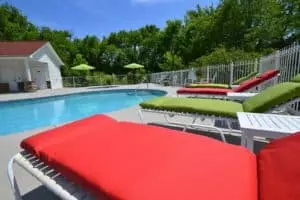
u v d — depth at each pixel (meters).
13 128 7.52
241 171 1.32
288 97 2.88
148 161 1.44
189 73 15.21
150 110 3.84
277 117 2.57
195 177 1.25
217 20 23.98
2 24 25.86
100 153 1.58
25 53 15.42
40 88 17.84
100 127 2.15
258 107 2.95
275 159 1.33
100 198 1.22
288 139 1.45
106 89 15.39
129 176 1.28
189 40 28.00
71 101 12.87
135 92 15.25
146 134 1.92
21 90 15.87
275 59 6.77
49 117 9.12
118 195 1.14
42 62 17.41
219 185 1.18
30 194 2.19
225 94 5.32
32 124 8.04
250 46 21.67
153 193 1.12
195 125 3.25
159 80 19.33
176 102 3.77
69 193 1.37
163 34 30.98
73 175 1.40
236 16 23.08
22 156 1.88
